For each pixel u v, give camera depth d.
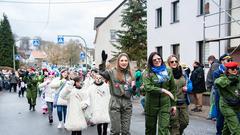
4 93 34.28
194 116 14.62
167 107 8.08
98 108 10.27
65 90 9.59
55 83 12.73
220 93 8.48
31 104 18.95
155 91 7.96
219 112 9.88
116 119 8.16
